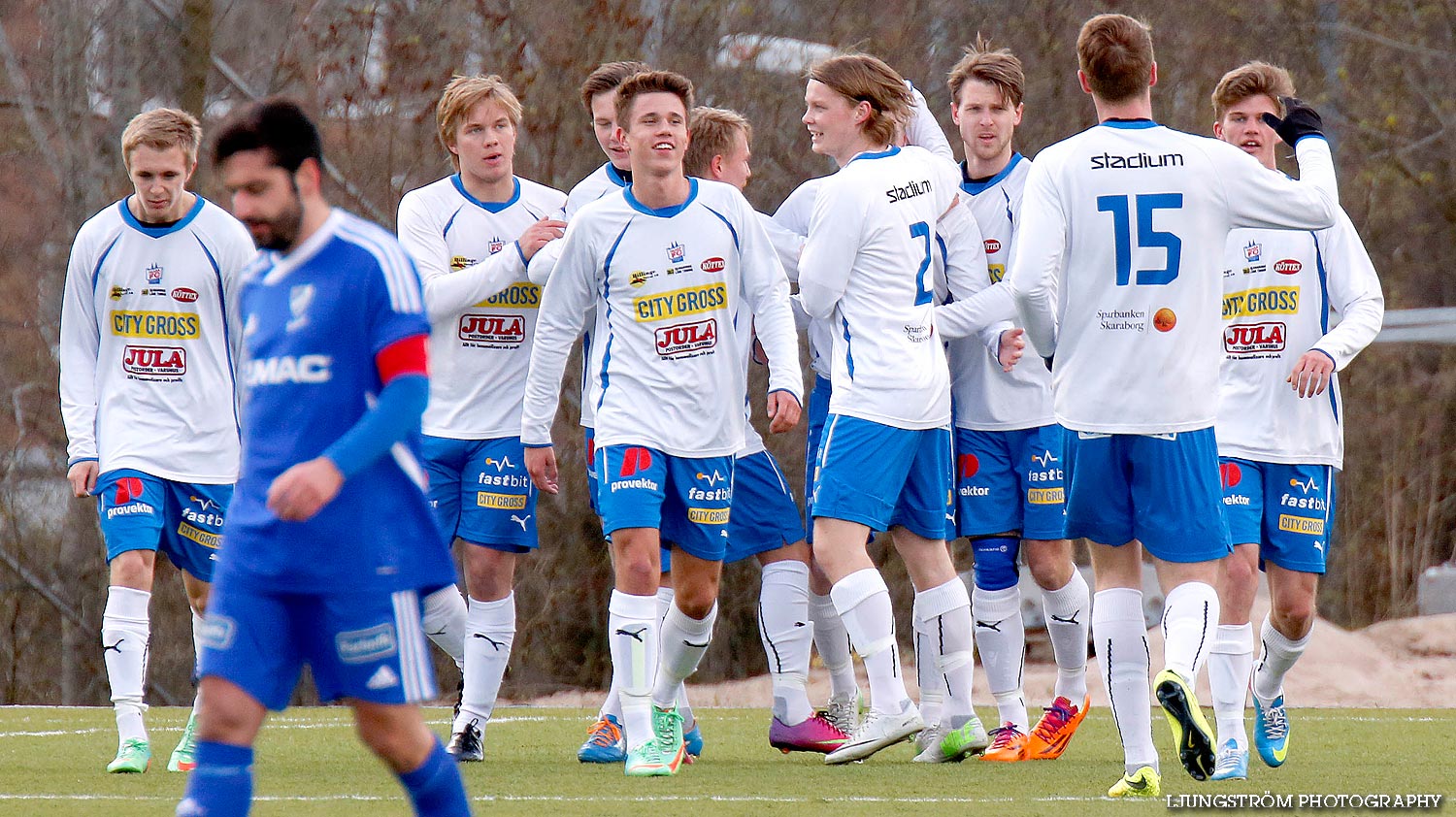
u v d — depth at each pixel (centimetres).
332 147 6238
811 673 4784
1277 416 2297
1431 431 7312
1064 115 6544
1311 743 2669
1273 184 1870
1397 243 7925
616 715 2461
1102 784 2095
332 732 2903
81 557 6594
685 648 2309
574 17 6078
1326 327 2309
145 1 6456
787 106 6200
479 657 2467
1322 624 4859
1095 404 1870
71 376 2288
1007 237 2566
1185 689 1739
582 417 2527
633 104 2192
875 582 2231
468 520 2473
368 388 1340
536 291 2478
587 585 6031
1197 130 6881
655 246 2195
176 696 6256
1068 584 2516
